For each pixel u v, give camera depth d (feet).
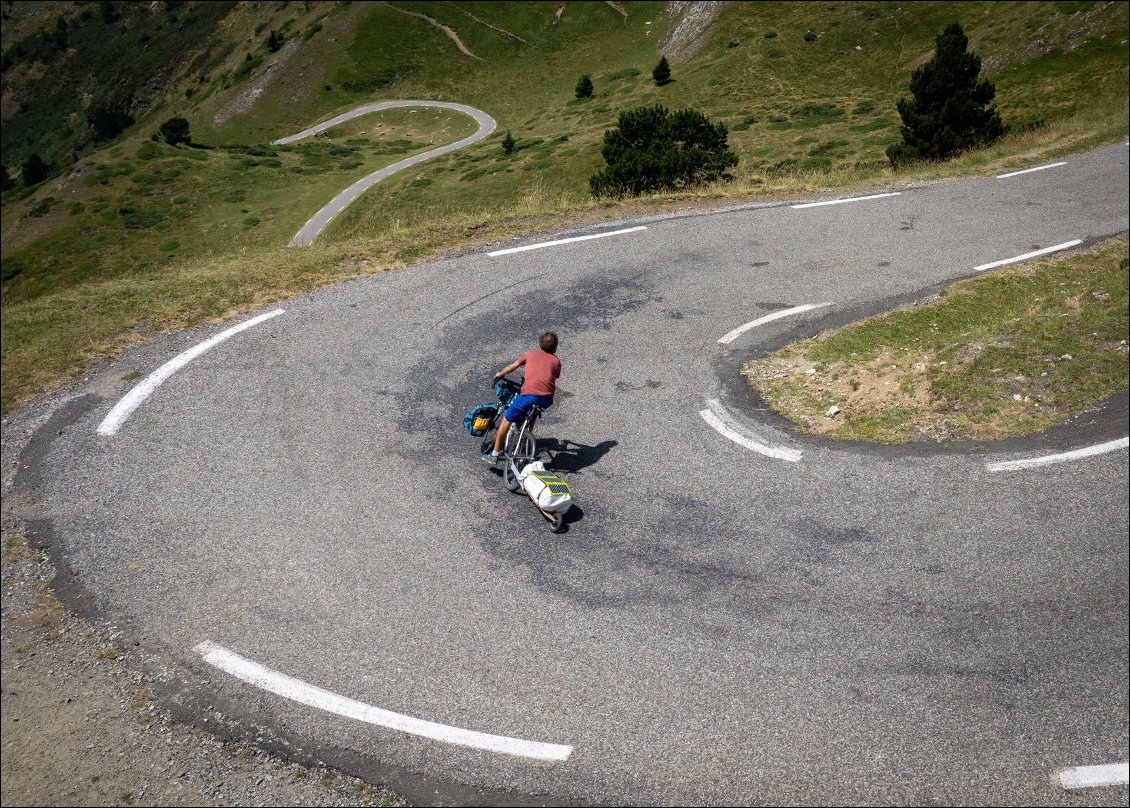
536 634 19.75
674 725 17.42
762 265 44.06
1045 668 18.92
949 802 15.98
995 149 73.26
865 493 25.00
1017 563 21.95
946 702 18.07
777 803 15.87
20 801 15.70
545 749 16.88
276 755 16.80
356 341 34.40
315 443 27.27
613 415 29.71
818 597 20.97
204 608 20.36
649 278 42.09
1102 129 71.72
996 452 26.53
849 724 17.51
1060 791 16.25
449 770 16.48
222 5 564.30
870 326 36.58
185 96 452.35
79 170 264.52
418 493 24.98
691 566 22.06
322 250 44.50
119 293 37.88
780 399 31.07
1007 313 36.78
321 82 360.89
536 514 24.20
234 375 31.27
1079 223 48.93
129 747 16.89
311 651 19.19
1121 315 33.68
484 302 38.65
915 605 20.67
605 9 367.04
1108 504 23.89
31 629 19.61
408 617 20.20
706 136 83.97
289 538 22.81
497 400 27.78
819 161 146.41
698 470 26.37
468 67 355.36
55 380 30.40
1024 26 183.52
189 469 25.58
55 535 22.62
